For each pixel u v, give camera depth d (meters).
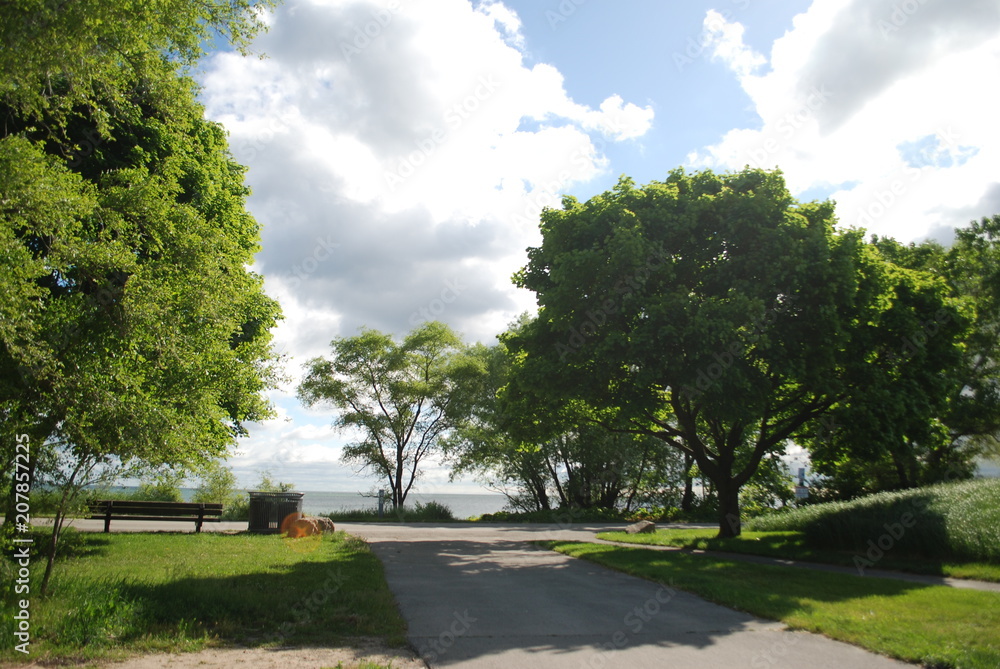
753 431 25.50
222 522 24.25
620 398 17.95
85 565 10.09
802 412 19.50
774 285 16.70
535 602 9.23
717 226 17.78
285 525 18.77
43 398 7.25
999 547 12.30
